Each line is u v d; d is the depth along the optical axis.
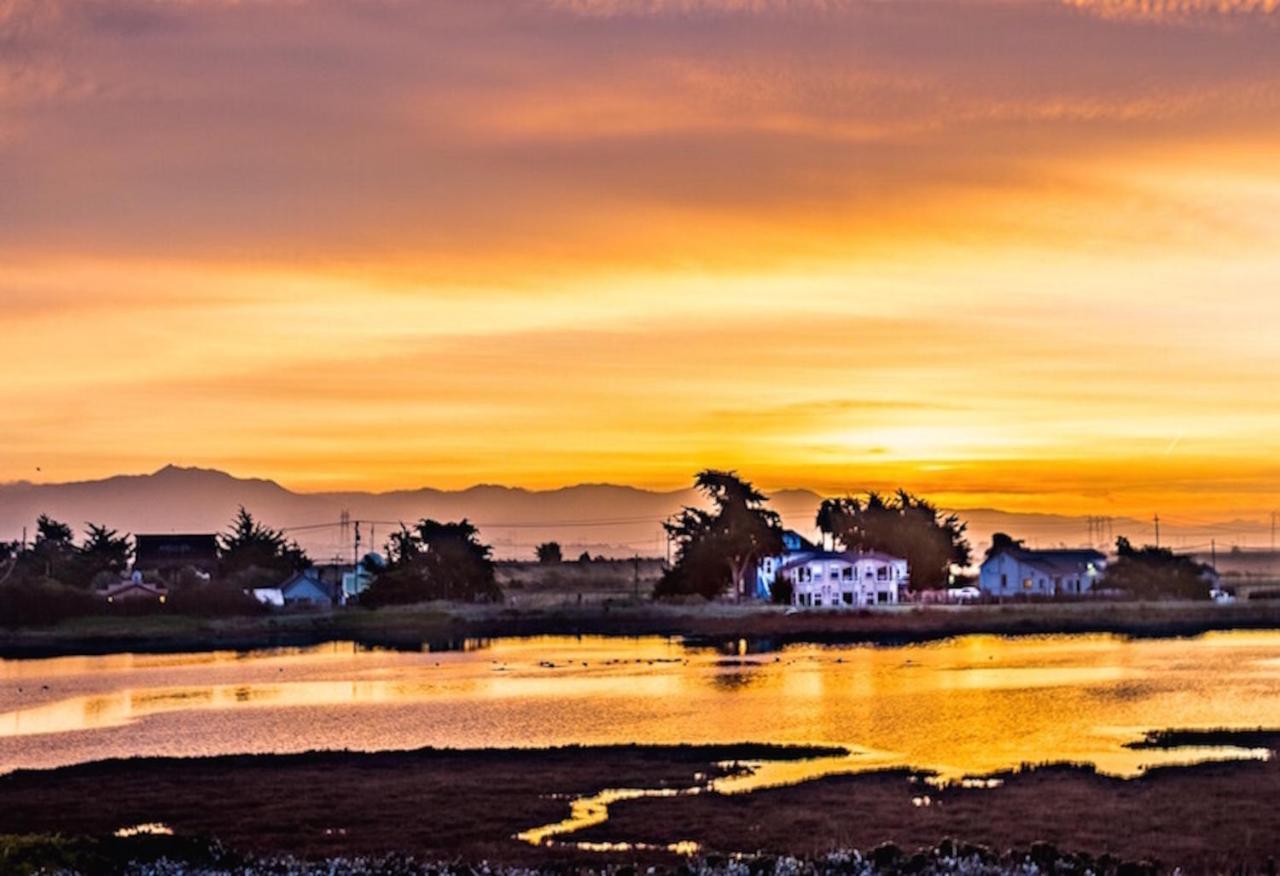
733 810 52.41
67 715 85.00
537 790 57.12
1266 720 74.25
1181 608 158.75
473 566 186.12
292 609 170.88
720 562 187.00
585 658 119.75
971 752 64.69
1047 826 48.66
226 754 68.12
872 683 94.75
